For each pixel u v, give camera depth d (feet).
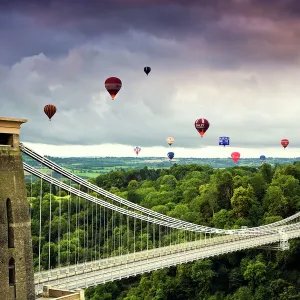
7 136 164.55
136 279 408.26
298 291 371.97
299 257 389.80
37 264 378.32
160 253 325.62
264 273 382.01
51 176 237.04
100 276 261.03
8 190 160.35
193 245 351.67
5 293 157.07
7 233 158.92
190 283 386.32
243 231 374.63
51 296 181.98
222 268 399.44
